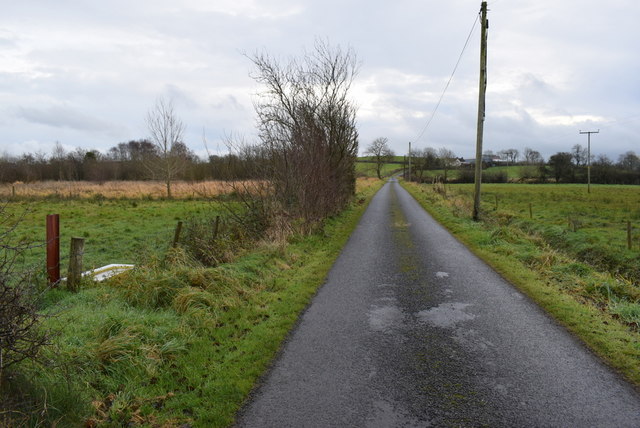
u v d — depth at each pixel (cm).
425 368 453
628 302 677
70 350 431
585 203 3084
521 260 996
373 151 10256
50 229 681
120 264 927
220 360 469
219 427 344
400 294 738
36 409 314
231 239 1051
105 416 355
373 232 1502
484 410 369
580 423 349
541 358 475
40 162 5256
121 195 2962
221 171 1298
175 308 598
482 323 591
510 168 10556
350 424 348
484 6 1700
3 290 325
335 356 484
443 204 2544
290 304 669
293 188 1345
